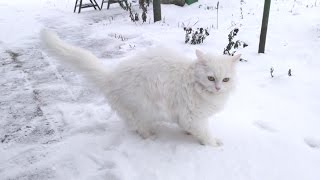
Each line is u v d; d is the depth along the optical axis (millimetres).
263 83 1452
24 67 1742
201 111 945
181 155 959
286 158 937
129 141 1038
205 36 2090
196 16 2607
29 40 2199
